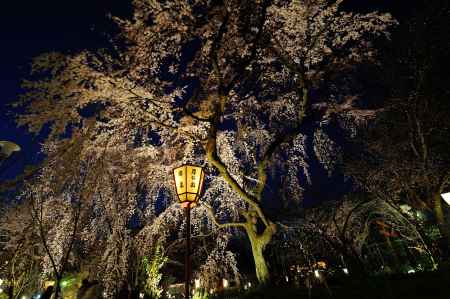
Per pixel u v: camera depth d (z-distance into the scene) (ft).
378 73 39.96
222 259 36.01
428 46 37.17
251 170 39.58
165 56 31.40
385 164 40.91
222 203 37.17
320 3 33.22
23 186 26.91
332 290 24.35
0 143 20.86
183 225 37.70
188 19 30.96
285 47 35.12
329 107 36.96
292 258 31.48
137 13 29.91
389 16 32.89
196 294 37.37
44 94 26.45
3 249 37.55
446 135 38.55
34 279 36.58
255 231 34.37
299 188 38.22
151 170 36.06
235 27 32.04
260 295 29.01
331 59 35.47
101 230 34.12
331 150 37.06
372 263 43.96
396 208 38.17
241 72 30.27
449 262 27.53
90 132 28.94
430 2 36.86
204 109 33.65
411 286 21.80
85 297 31.71
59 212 29.99
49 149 28.50
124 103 29.17
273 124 39.93
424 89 37.91
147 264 38.06
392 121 41.04
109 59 28.86
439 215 36.81
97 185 30.25
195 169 21.88
